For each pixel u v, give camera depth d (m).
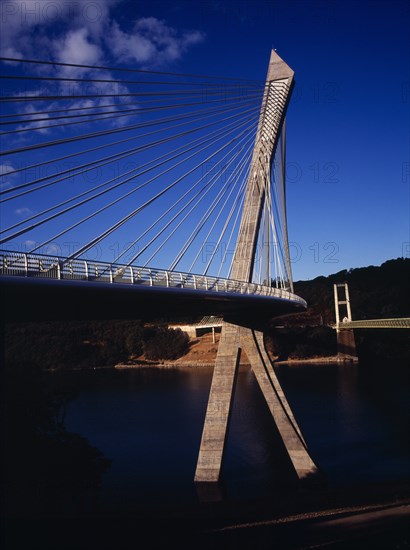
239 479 38.09
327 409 63.06
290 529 20.89
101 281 21.48
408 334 128.25
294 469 39.91
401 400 68.88
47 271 19.08
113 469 40.38
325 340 129.12
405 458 41.44
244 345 43.69
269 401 42.12
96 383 96.56
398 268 166.88
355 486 29.00
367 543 19.00
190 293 26.81
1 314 18.80
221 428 39.81
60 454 25.53
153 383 94.94
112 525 21.39
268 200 50.38
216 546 19.42
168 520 22.36
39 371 28.77
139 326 138.75
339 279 170.38
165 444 47.56
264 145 50.78
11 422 24.59
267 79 54.62
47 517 21.75
